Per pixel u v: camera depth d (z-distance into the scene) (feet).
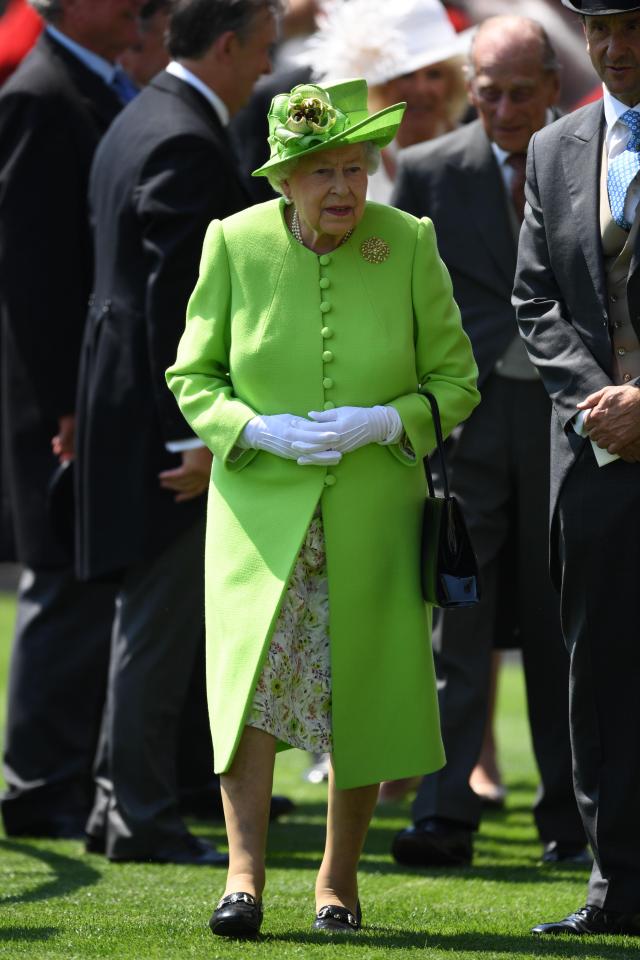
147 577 67.62
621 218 52.95
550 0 103.86
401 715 52.16
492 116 69.62
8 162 76.43
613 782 52.90
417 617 52.54
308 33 101.04
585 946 50.57
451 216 71.20
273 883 62.75
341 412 51.34
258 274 53.21
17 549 79.82
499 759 101.71
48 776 76.64
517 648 74.49
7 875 64.28
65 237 76.23
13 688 78.07
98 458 67.51
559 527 53.98
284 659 51.98
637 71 51.85
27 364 76.23
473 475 70.38
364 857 70.33
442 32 84.12
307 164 51.44
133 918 54.54
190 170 66.08
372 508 52.16
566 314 54.54
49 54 79.10
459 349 54.08
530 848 73.31
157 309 65.31
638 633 52.49
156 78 69.51
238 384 53.21
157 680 67.56
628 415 51.11
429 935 52.24
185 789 80.48
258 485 52.54
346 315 52.54
